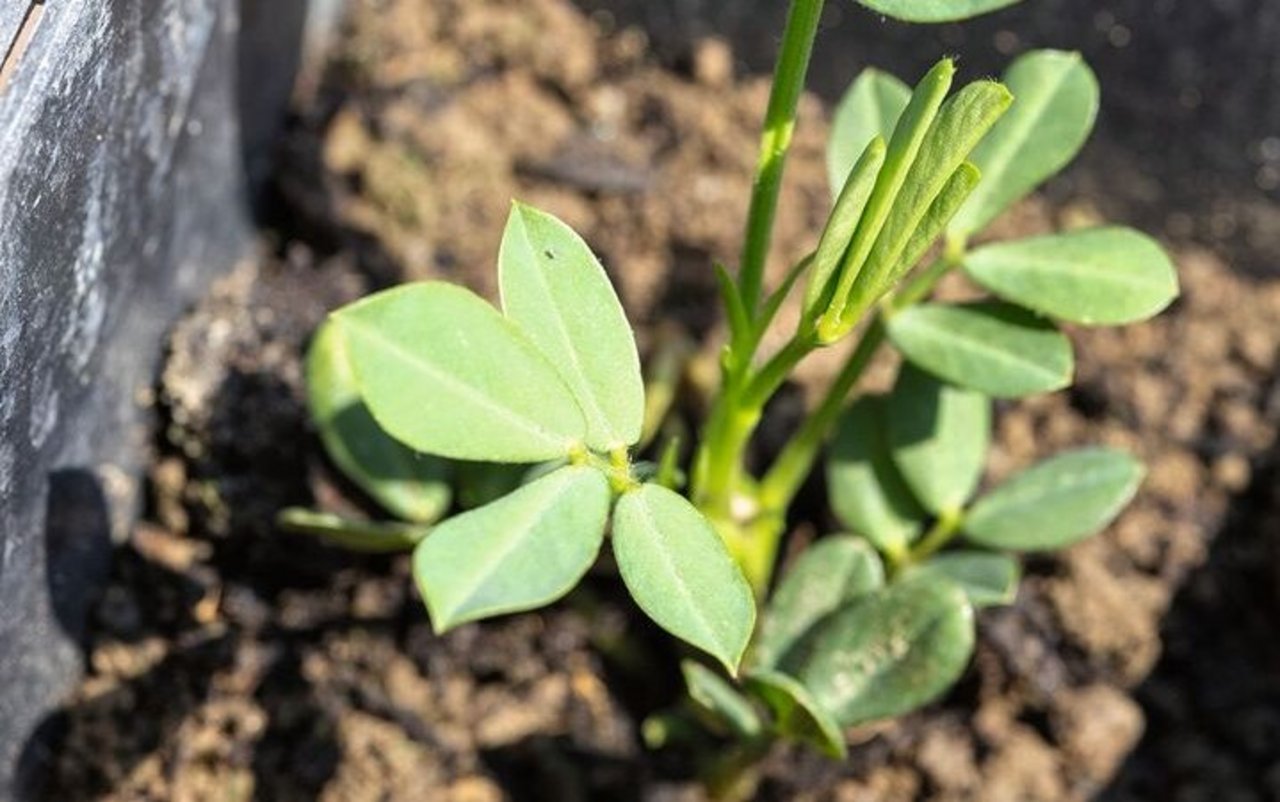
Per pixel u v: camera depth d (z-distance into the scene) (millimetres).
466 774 421
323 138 465
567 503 314
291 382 430
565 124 486
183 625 426
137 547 427
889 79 398
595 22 497
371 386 313
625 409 324
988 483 452
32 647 395
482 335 317
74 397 383
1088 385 464
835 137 395
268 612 429
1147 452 461
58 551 395
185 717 420
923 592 382
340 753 417
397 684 423
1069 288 369
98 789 415
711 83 491
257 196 456
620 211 477
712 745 426
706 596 310
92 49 344
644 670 435
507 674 429
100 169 362
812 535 447
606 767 427
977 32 495
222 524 426
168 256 415
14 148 324
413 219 462
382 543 395
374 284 457
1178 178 495
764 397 365
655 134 488
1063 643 438
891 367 459
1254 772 439
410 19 486
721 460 383
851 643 383
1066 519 404
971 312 377
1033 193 494
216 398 425
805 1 331
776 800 426
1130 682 442
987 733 430
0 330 335
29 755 406
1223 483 460
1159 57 495
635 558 312
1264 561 452
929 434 402
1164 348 473
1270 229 491
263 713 422
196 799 415
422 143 466
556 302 323
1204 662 447
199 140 413
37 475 375
